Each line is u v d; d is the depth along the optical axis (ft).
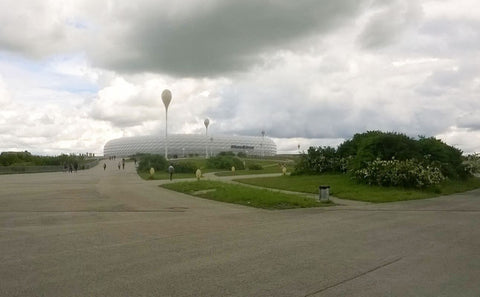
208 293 20.79
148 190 98.27
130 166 329.52
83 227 43.16
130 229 41.83
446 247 32.99
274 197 71.31
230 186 94.32
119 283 22.52
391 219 50.80
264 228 42.86
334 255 29.63
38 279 23.26
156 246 32.81
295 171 140.46
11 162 268.82
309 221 48.73
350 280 23.31
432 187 97.60
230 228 42.80
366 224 46.19
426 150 118.73
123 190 98.53
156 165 222.07
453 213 57.72
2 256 29.12
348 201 76.43
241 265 26.55
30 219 49.62
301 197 74.28
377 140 106.52
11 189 101.40
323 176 127.13
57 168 252.42
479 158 139.03
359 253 30.37
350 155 127.95
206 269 25.50
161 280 23.08
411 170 96.32
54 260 27.89
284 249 31.68
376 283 22.76
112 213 56.49
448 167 118.21
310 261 27.76
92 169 285.64
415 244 34.17
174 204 68.54
